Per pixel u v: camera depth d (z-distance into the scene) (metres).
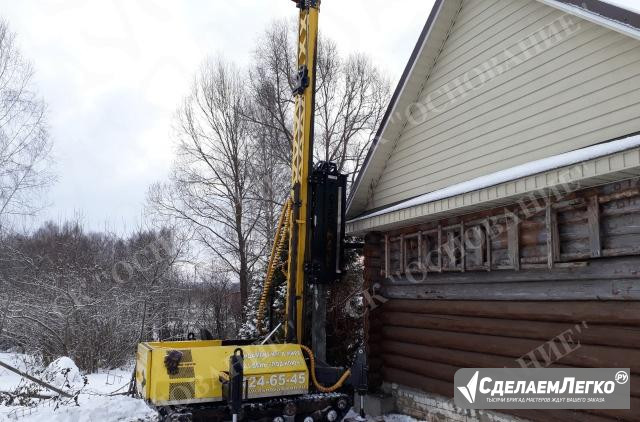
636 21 4.34
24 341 13.66
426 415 7.27
